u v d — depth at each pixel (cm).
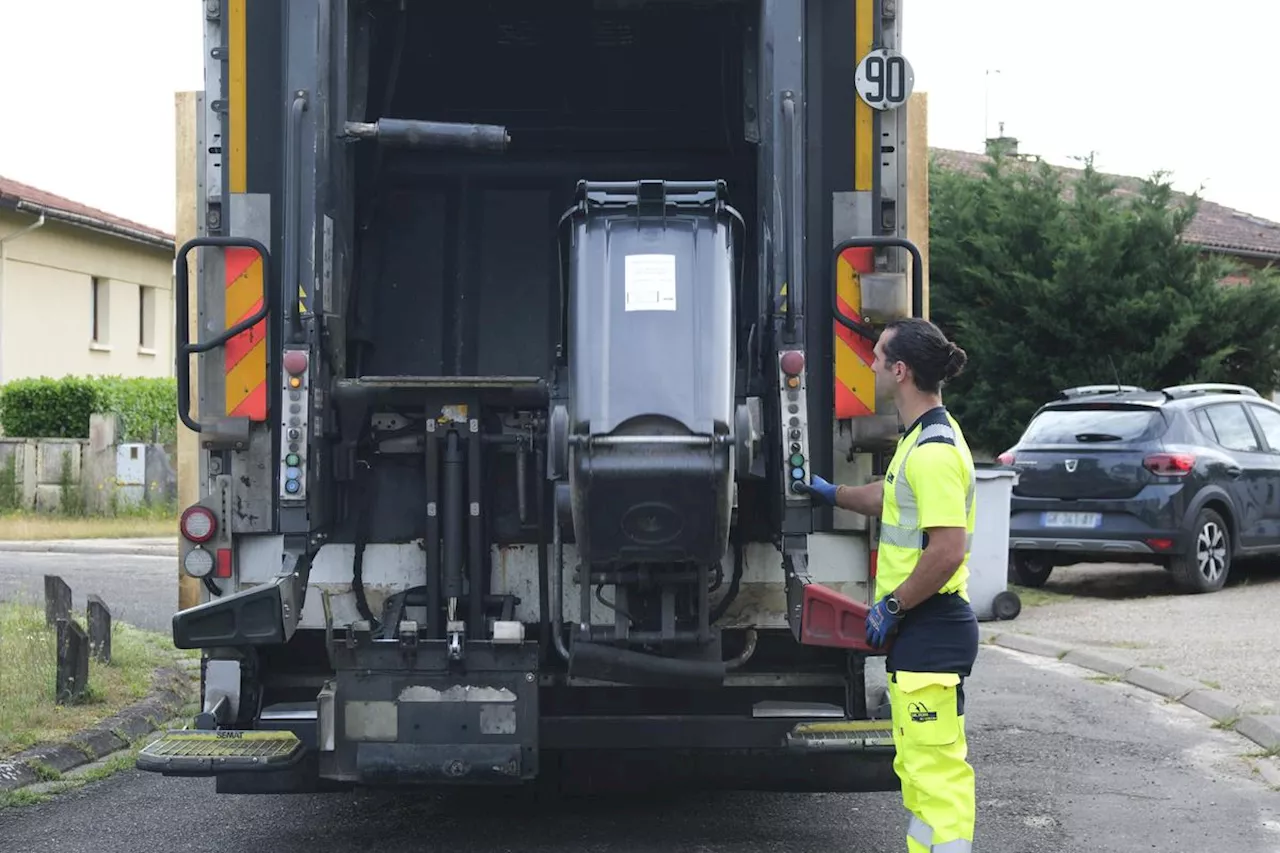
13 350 2816
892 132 538
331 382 522
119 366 3209
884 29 538
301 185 508
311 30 513
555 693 538
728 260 486
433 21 661
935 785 446
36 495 2270
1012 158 2220
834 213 538
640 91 693
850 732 502
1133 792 653
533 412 538
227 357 524
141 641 1002
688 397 464
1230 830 593
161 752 485
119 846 567
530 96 696
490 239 670
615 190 499
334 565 537
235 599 471
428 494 519
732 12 632
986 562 1127
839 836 574
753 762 524
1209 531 1260
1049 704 848
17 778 661
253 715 534
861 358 534
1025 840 578
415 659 485
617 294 475
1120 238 1967
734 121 668
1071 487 1270
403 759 482
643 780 526
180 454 558
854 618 475
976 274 2042
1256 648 971
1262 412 1351
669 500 462
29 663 863
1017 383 2027
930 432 447
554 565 519
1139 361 1938
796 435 496
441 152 668
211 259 525
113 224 3050
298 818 609
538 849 553
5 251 2789
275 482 526
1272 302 1953
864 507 487
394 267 659
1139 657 952
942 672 445
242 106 528
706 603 487
